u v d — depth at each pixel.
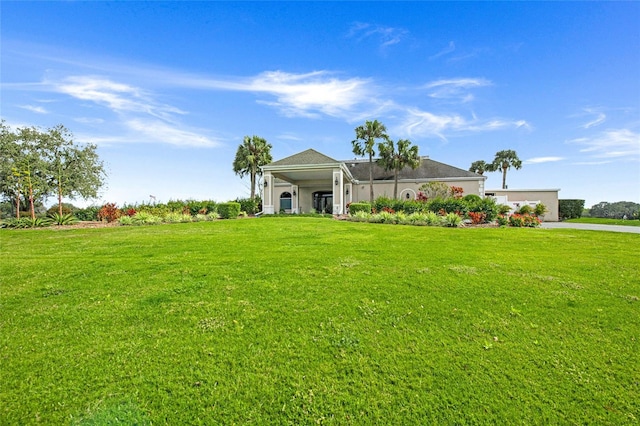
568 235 11.59
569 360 2.95
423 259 6.86
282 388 2.57
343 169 23.94
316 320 3.76
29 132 26.55
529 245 9.05
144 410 2.29
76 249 8.34
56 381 2.60
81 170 28.78
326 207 32.84
